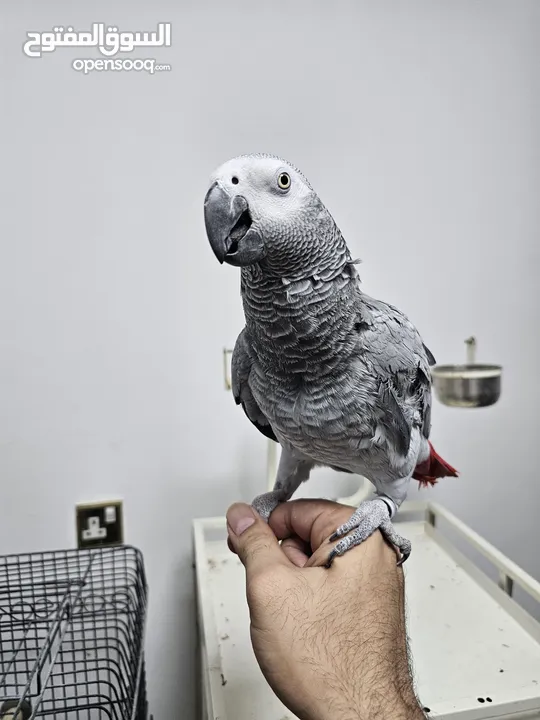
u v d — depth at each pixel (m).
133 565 1.27
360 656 0.53
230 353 1.23
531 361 1.40
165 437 1.25
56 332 1.17
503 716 0.72
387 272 1.29
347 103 1.22
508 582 1.01
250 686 0.76
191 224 1.19
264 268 0.58
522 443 1.42
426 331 1.33
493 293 1.35
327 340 0.61
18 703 0.84
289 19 1.18
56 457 1.21
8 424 1.18
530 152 1.32
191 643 1.31
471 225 1.32
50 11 1.09
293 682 0.51
